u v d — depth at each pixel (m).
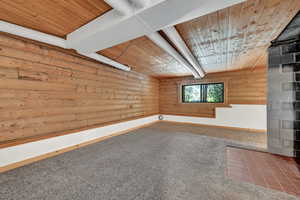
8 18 1.64
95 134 3.09
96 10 1.53
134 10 1.28
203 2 1.10
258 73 4.25
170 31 1.72
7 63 1.91
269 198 1.32
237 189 1.45
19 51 2.02
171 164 2.00
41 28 1.90
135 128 4.51
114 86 3.88
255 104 4.17
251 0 1.34
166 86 6.22
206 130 4.23
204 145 2.83
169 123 5.53
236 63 3.71
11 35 1.90
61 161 2.09
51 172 1.77
